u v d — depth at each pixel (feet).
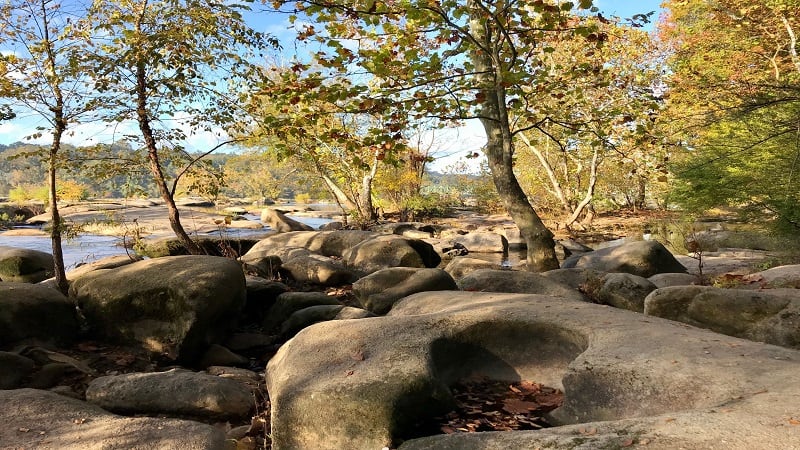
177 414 15.05
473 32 29.91
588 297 26.25
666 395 11.22
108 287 21.30
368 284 27.20
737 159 33.91
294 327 23.80
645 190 105.50
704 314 17.83
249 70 27.78
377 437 11.69
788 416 8.70
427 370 13.01
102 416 13.70
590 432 9.21
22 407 13.55
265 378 17.52
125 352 20.26
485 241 65.16
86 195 50.57
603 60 50.52
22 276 35.35
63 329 20.47
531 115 32.19
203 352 20.74
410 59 25.68
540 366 15.71
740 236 50.01
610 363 12.66
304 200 180.24
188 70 26.55
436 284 26.25
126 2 26.32
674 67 55.72
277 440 12.51
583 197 86.38
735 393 10.38
